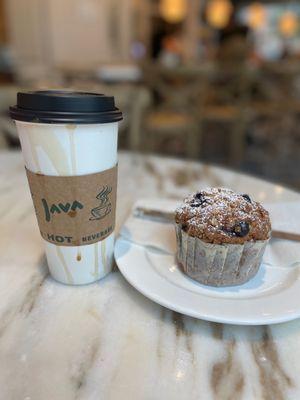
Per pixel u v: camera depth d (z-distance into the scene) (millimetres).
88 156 377
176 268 483
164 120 2518
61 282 458
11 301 422
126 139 1457
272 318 367
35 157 378
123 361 341
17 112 357
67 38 3664
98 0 3607
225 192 490
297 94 3041
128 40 3943
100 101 365
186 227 443
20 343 359
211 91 2924
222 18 4406
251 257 432
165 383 318
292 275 464
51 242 428
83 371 329
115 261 477
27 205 712
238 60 2906
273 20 5664
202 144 3404
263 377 327
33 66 3658
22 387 310
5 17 3623
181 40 4176
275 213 589
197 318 385
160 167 1003
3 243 559
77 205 399
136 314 407
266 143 3408
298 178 2797
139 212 611
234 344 368
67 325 386
